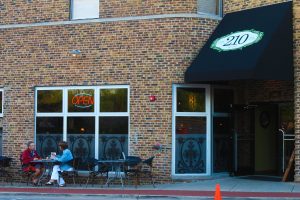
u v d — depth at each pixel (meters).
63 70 18.53
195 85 17.48
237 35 16.56
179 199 14.03
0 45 19.34
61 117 18.53
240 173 18.56
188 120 17.44
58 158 17.17
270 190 15.01
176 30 17.41
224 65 15.91
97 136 18.05
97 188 16.48
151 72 17.50
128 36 17.83
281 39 15.88
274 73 15.60
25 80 18.95
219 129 17.94
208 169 17.47
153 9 17.64
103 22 18.12
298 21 16.27
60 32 18.62
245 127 18.83
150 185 16.95
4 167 18.77
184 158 17.34
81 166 17.44
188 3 17.50
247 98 18.67
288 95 17.64
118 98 17.89
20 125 18.91
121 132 17.78
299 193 14.38
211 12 18.03
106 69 18.02
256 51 15.52
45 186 17.28
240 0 17.70
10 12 19.30
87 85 18.22
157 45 17.50
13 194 15.41
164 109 17.30
